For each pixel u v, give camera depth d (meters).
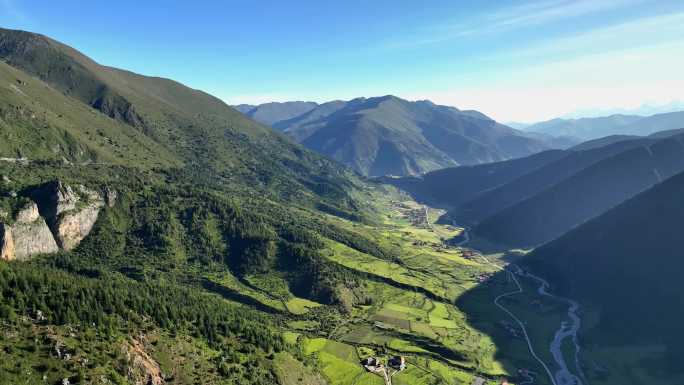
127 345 138.88
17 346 116.88
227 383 154.25
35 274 155.88
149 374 135.62
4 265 156.50
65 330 130.50
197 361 157.38
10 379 105.69
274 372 175.75
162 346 153.00
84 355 124.38
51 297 144.12
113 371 125.25
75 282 169.75
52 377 112.81
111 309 154.62
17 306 132.00
